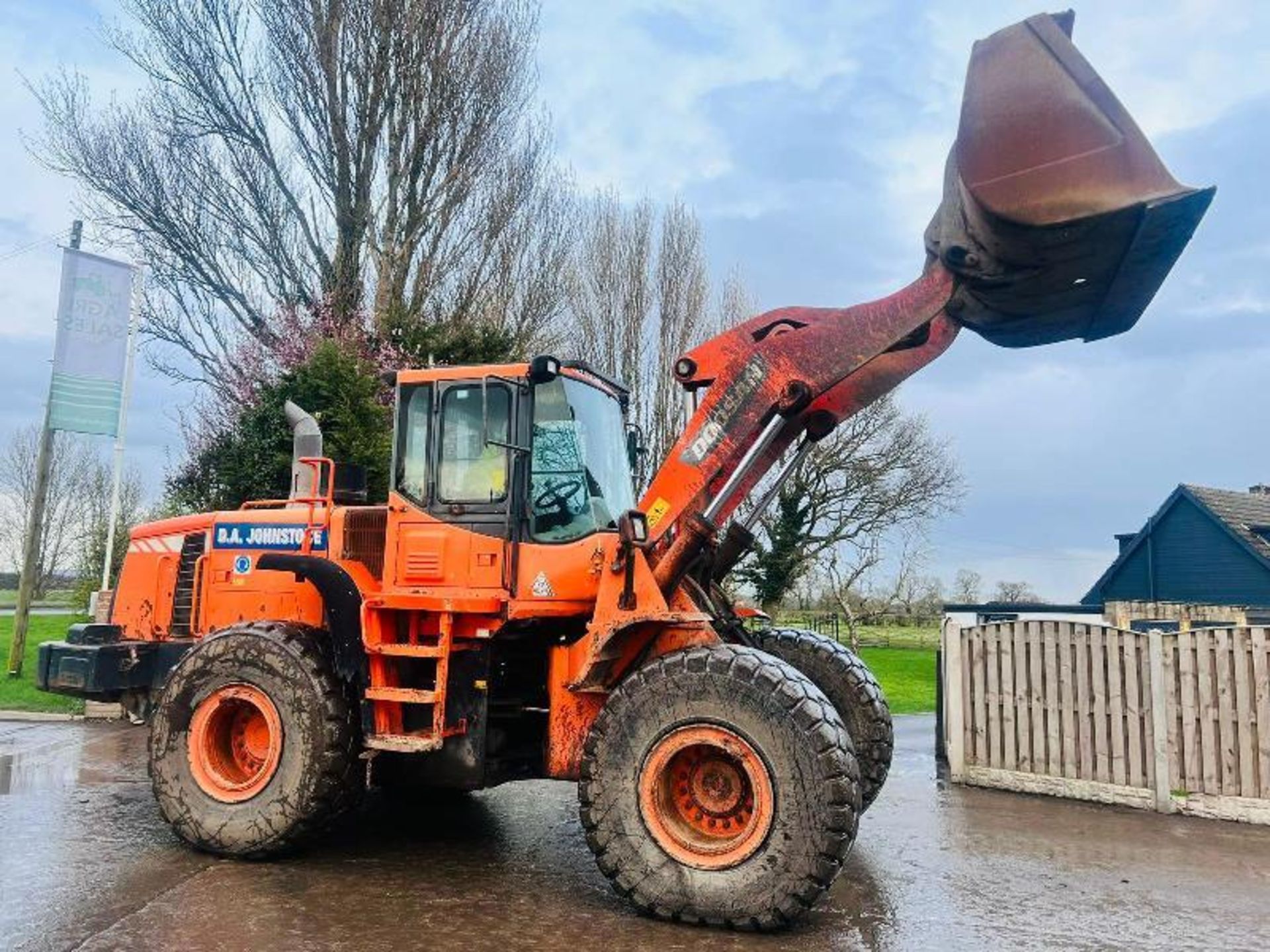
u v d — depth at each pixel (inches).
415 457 212.7
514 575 199.9
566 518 202.5
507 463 204.8
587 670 180.2
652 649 190.7
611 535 200.5
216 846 200.2
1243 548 864.9
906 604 1080.8
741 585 934.4
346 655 201.0
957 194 186.1
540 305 697.6
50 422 486.3
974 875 198.8
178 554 264.7
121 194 651.5
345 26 649.0
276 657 203.9
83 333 494.0
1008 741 293.0
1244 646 256.5
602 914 170.4
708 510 194.2
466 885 186.7
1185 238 171.9
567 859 207.0
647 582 185.3
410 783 205.8
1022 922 168.7
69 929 155.7
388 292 647.8
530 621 202.2
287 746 200.1
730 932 161.8
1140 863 209.8
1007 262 181.6
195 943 151.5
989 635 299.7
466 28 663.1
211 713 207.2
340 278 650.2
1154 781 264.8
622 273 804.6
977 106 177.3
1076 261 178.2
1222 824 249.4
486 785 202.7
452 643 202.2
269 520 245.4
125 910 166.1
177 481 612.4
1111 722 274.7
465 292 666.8
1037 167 172.4
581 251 805.2
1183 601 914.1
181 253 658.2
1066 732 282.5
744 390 196.2
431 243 665.0
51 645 257.1
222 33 652.7
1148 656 269.4
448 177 660.7
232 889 180.9
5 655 550.3
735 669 167.3
